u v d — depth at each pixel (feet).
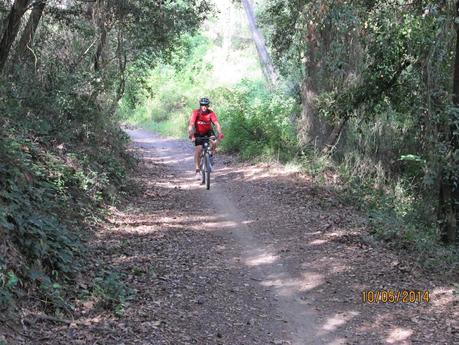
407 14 37.22
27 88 39.14
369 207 46.24
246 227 34.68
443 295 23.48
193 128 44.52
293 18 62.95
